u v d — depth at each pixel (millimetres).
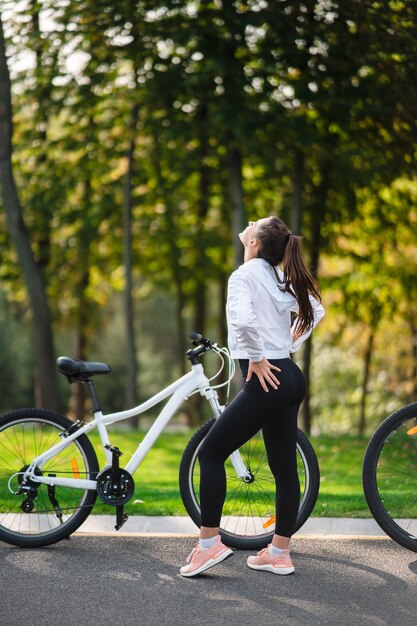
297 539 4750
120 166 15781
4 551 4578
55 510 4668
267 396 4098
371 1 10992
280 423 4184
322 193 14523
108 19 12258
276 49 11945
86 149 15133
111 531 4922
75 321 17422
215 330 27719
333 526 5000
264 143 12500
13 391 27828
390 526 4523
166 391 4711
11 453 4867
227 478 4727
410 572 4195
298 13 11641
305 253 15203
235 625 3523
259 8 11945
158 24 12289
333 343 18500
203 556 4152
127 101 13688
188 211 17188
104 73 13484
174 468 8617
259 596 3875
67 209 15852
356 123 12773
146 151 15461
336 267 17109
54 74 13258
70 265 16516
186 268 17219
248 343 4004
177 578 4133
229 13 11734
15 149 15070
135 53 12789
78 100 14031
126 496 4613
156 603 3789
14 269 16250
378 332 20469
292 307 4234
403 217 15266
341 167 12953
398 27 11047
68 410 28703
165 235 16516
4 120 12359
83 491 4719
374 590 3943
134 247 17094
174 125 13367
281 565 4180
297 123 12312
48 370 13211
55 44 12805
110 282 18141
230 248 16766
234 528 4684
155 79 12711
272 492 4691
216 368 19922
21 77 13438
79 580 4094
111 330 35906
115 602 3799
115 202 15812
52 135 15695
